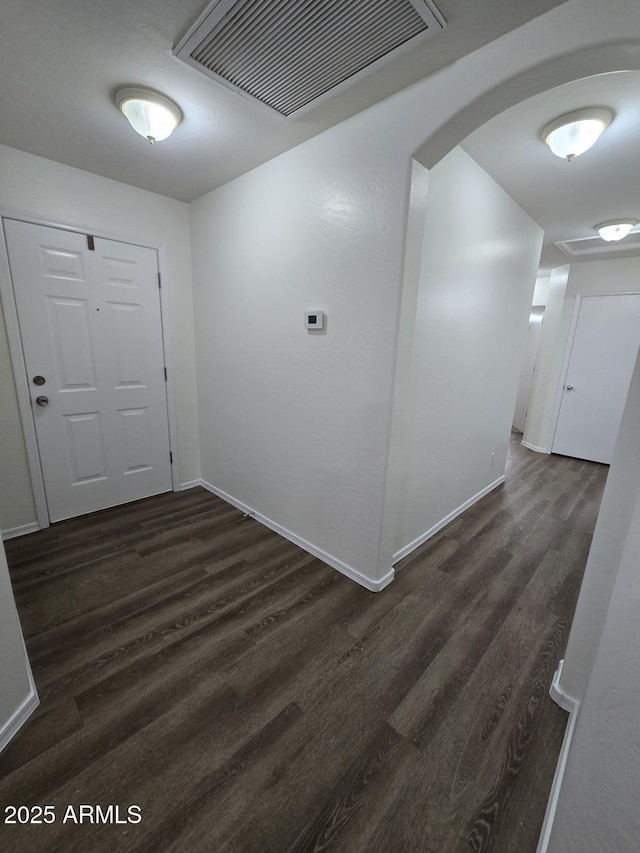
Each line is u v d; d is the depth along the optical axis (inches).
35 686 51.6
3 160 77.5
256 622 65.3
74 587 73.6
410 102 55.2
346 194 66.0
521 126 68.7
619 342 159.6
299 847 35.9
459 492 108.9
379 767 42.9
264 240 85.0
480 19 43.8
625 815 19.3
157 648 59.2
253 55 50.3
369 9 42.6
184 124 67.5
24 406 88.4
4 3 43.3
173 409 117.2
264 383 92.4
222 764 42.8
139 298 103.5
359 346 68.4
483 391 108.2
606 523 43.7
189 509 109.8
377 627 64.8
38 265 85.5
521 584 77.9
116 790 40.0
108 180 92.4
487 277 94.9
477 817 38.4
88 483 103.2
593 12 40.6
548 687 53.9
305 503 86.7
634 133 69.9
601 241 134.3
